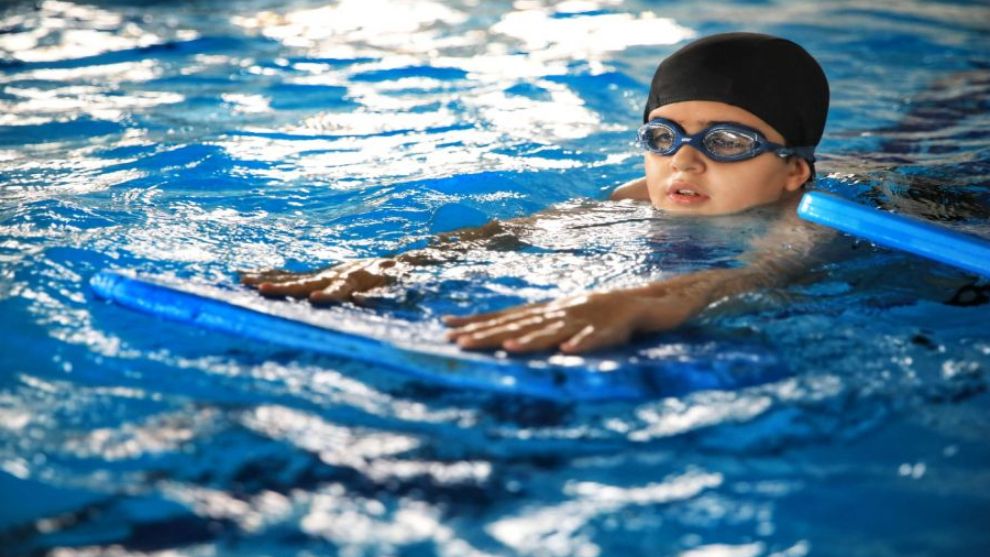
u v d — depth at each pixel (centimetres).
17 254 219
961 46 538
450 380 164
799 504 132
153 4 631
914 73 477
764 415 155
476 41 541
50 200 263
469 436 150
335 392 162
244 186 286
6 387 162
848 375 168
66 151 322
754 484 137
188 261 221
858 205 209
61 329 182
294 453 144
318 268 219
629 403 158
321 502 133
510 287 206
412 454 145
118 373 167
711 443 147
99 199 267
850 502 133
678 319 187
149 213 255
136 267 215
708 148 245
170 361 172
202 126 359
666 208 254
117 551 123
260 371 169
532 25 586
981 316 196
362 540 125
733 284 202
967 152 334
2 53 489
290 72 458
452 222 257
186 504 132
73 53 492
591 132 365
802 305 199
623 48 526
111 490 135
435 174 301
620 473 140
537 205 275
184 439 147
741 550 123
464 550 123
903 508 132
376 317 189
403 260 218
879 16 615
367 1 660
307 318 182
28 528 127
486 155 328
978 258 196
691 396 160
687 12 625
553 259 222
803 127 253
